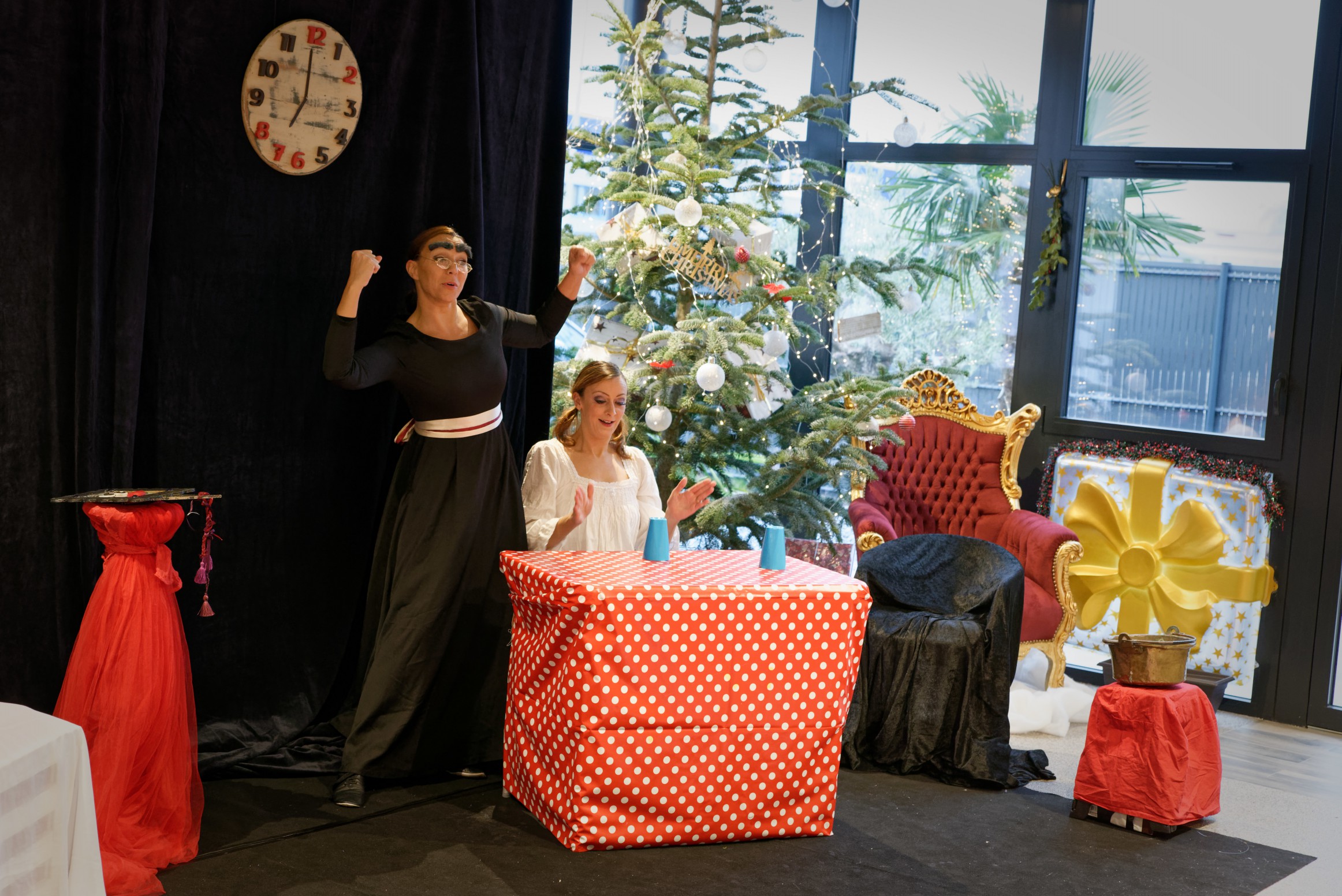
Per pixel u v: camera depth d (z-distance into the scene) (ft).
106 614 9.03
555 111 13.23
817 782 10.28
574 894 8.97
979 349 17.47
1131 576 15.75
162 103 10.28
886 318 17.83
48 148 9.62
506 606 11.49
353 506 11.96
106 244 9.97
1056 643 14.80
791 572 10.62
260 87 10.82
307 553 11.70
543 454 11.65
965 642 12.12
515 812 10.61
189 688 9.57
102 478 10.08
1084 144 16.62
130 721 8.93
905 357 17.80
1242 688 15.60
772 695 9.93
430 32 11.82
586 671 9.47
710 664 9.71
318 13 11.14
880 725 12.47
